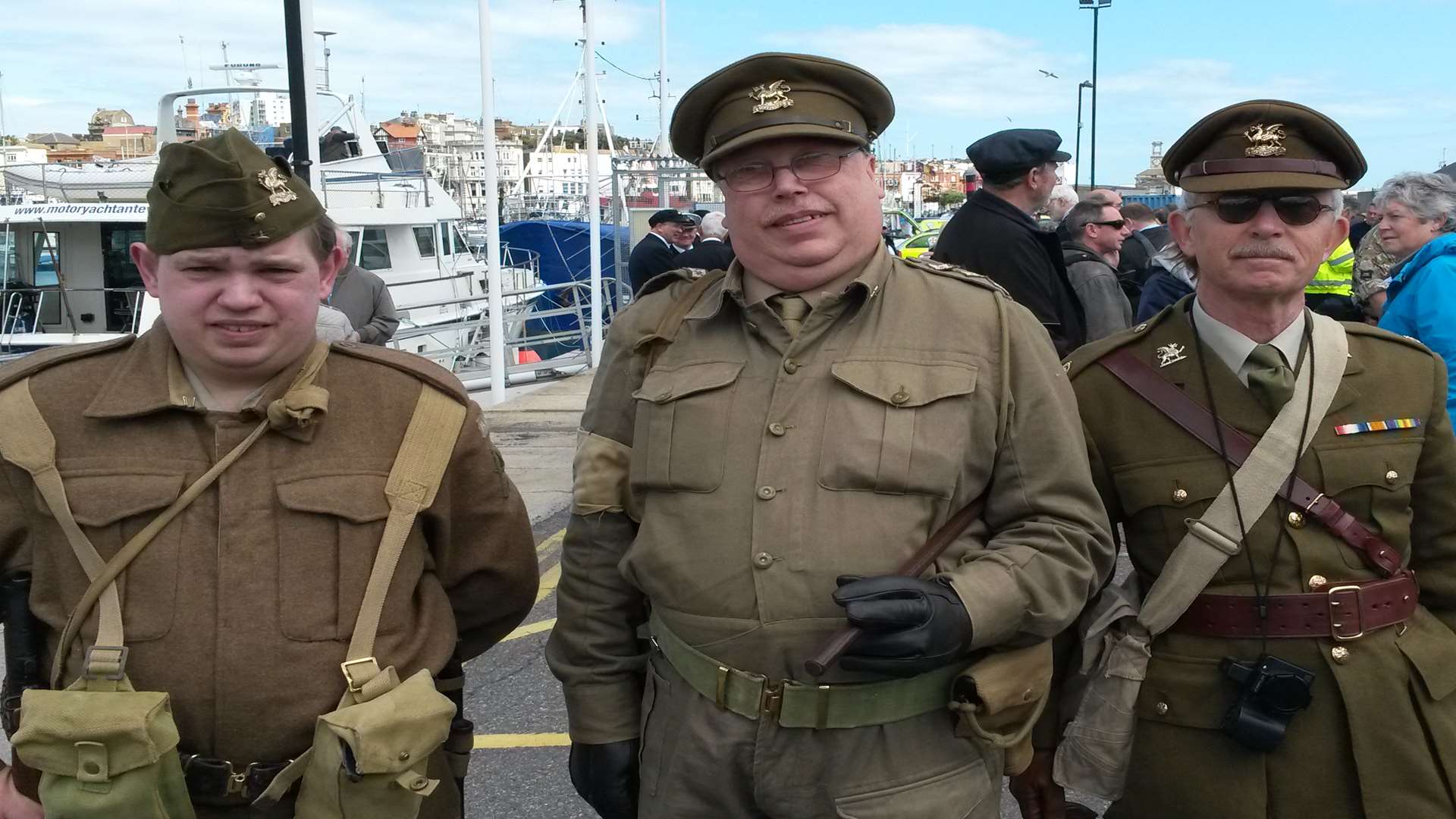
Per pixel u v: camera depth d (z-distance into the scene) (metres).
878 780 1.73
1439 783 1.89
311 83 7.55
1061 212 7.54
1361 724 1.87
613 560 1.98
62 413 1.69
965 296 1.83
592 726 1.98
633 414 1.96
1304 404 1.92
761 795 1.76
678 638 1.82
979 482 1.78
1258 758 1.91
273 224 1.63
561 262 20.31
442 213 13.90
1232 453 1.94
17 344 10.27
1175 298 4.59
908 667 1.61
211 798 1.66
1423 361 1.99
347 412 1.77
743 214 1.79
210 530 1.68
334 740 1.60
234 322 1.64
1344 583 1.91
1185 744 1.95
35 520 1.69
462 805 2.04
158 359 1.73
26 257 10.80
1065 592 1.73
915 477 1.69
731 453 1.76
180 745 1.67
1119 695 2.01
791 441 1.74
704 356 1.85
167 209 1.61
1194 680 1.95
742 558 1.72
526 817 3.18
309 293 1.72
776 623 1.70
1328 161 1.91
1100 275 4.99
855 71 1.78
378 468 1.76
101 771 1.56
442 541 1.90
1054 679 2.16
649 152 21.28
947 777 1.78
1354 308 5.98
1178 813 1.97
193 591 1.66
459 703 2.11
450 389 1.86
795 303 1.82
